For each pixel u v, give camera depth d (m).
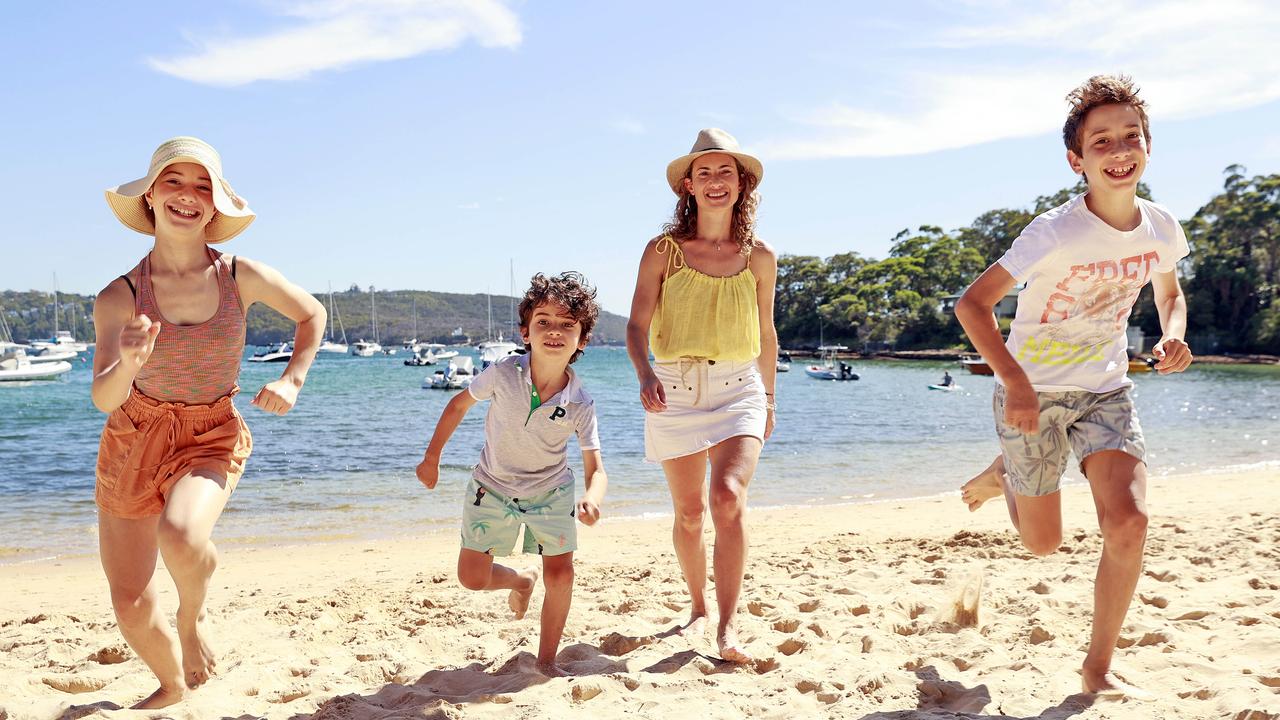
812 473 14.22
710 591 5.24
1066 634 3.99
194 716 3.21
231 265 3.44
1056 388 3.29
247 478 13.63
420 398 37.25
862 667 3.58
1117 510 3.03
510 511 3.63
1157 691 3.15
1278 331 73.81
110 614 5.37
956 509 9.75
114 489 3.25
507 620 4.75
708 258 4.05
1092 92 3.18
